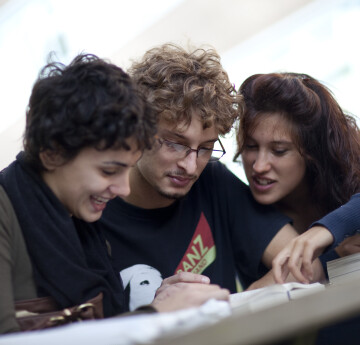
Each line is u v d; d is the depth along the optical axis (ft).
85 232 4.10
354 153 5.65
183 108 4.43
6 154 15.84
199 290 3.64
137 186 5.05
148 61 4.85
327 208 5.78
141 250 5.11
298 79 5.38
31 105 3.65
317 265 5.20
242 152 5.47
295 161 5.32
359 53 13.29
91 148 3.48
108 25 14.99
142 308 3.41
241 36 13.99
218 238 5.49
